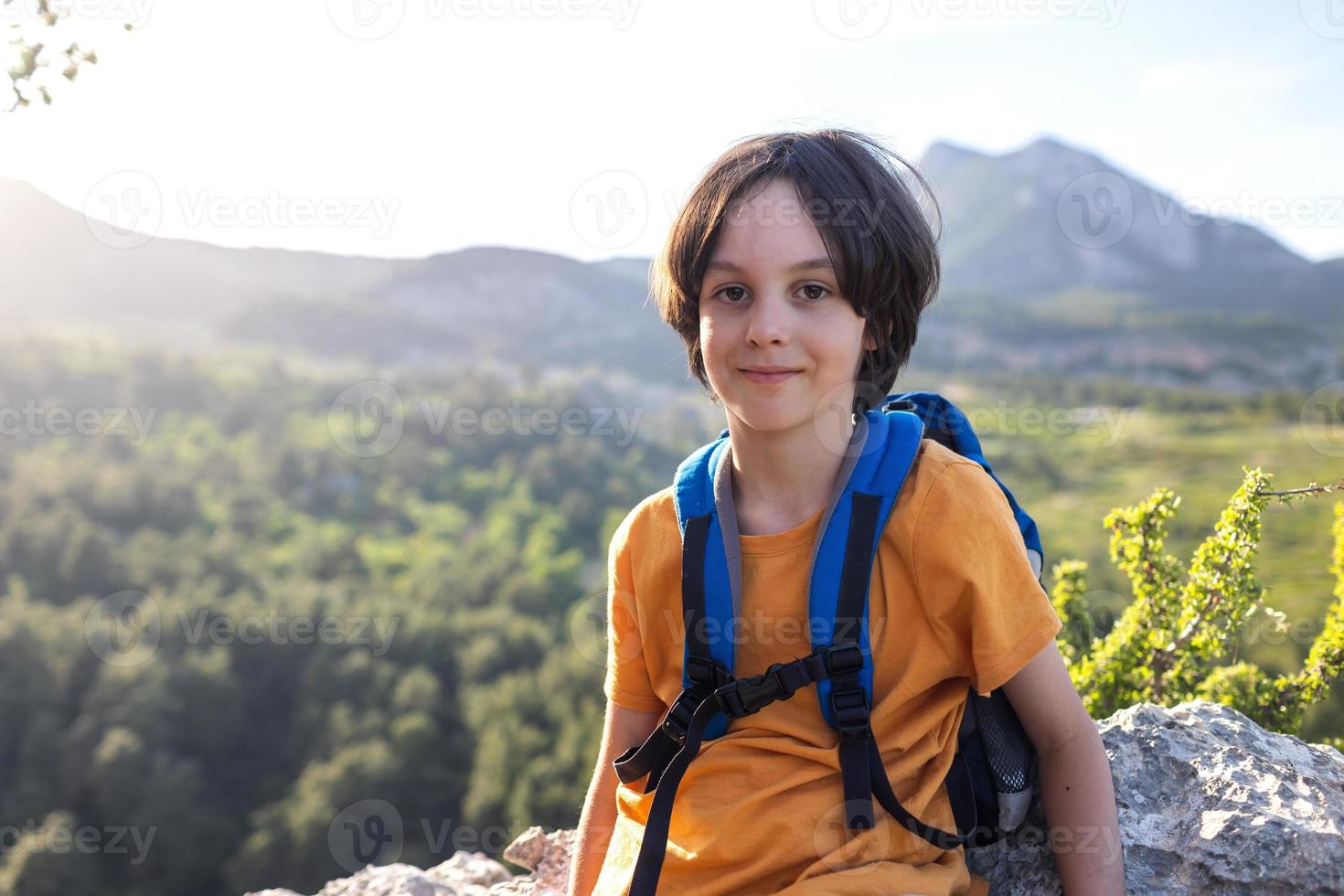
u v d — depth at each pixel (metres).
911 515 1.10
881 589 1.13
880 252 1.14
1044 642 1.09
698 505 1.23
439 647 47.22
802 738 1.13
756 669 1.17
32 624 42.44
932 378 97.38
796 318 1.12
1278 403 82.69
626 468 71.81
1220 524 2.21
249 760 41.28
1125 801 1.36
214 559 53.09
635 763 1.22
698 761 1.16
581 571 57.28
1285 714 2.19
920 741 1.14
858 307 1.14
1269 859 1.18
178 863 35.50
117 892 34.03
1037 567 1.25
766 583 1.16
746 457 1.21
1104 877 1.13
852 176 1.16
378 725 40.66
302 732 41.59
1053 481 53.78
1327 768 1.40
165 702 40.25
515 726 39.34
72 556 48.31
